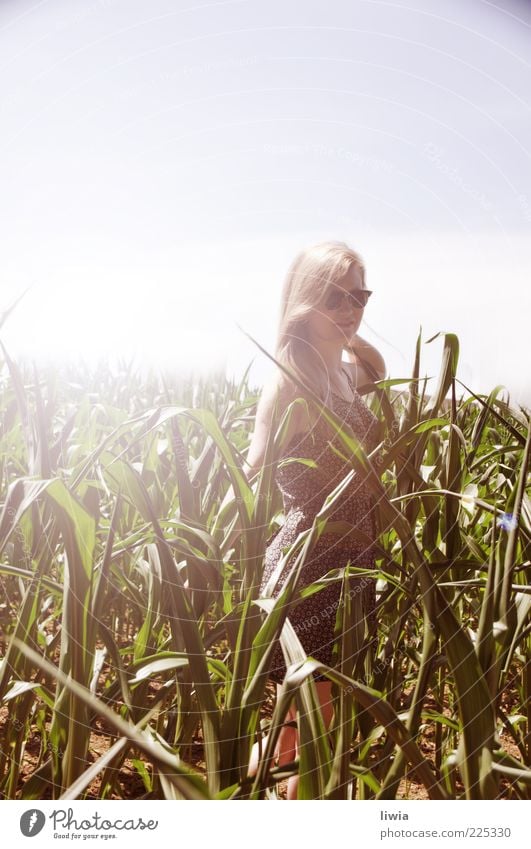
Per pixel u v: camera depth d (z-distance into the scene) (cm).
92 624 100
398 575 158
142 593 178
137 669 113
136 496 103
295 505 161
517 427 162
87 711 103
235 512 164
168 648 160
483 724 90
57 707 105
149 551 135
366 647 129
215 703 99
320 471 153
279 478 163
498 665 95
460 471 148
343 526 117
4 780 144
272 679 157
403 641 164
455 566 135
